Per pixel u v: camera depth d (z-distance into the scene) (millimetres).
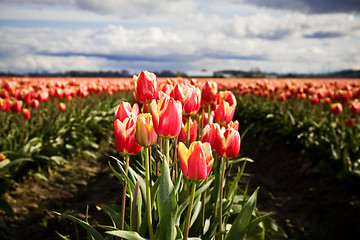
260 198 5715
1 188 4781
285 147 8398
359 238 4277
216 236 2381
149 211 1898
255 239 3135
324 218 4895
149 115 1821
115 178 6266
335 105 6793
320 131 7371
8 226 4117
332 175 5957
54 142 6641
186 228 1803
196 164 1664
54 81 10094
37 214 4496
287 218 5059
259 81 13289
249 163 7867
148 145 1810
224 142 2135
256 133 10688
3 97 6680
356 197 5133
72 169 6520
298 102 9922
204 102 2961
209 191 2781
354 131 6977
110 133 9789
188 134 2449
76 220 1997
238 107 16484
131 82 16609
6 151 4949
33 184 5465
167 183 1860
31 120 6805
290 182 6457
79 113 8750
